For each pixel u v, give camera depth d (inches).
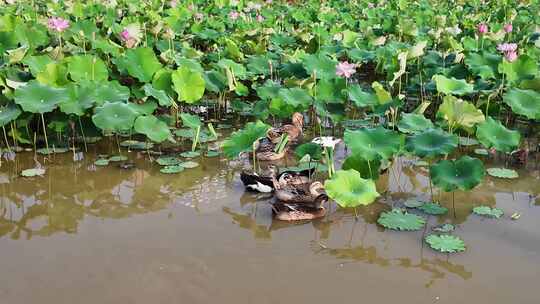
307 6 662.5
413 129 227.1
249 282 145.4
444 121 253.4
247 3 614.2
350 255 161.2
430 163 239.0
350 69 235.8
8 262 153.3
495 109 278.5
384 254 162.2
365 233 175.5
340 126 290.8
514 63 290.8
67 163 233.5
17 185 210.1
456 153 250.7
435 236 170.9
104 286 142.3
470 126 227.6
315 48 420.5
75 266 151.6
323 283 146.1
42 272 148.4
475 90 288.7
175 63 317.7
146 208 191.2
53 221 180.5
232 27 491.2
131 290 140.7
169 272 149.1
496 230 177.5
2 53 301.3
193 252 160.1
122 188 208.7
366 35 448.1
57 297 137.1
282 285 144.6
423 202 198.1
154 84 275.9
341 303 137.3
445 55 351.6
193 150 246.4
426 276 150.4
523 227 179.6
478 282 147.9
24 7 492.4
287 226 179.5
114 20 439.8
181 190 207.5
